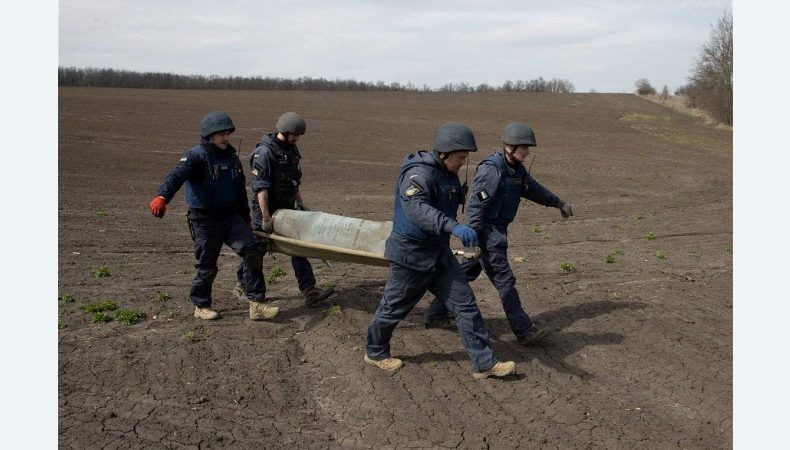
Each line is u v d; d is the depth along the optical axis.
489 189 6.15
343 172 22.19
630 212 16.12
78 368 5.83
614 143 36.00
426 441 4.84
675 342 6.75
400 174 5.49
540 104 59.59
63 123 30.42
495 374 5.72
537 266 10.12
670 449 4.74
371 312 7.51
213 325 6.99
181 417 5.09
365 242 6.60
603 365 6.17
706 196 19.28
